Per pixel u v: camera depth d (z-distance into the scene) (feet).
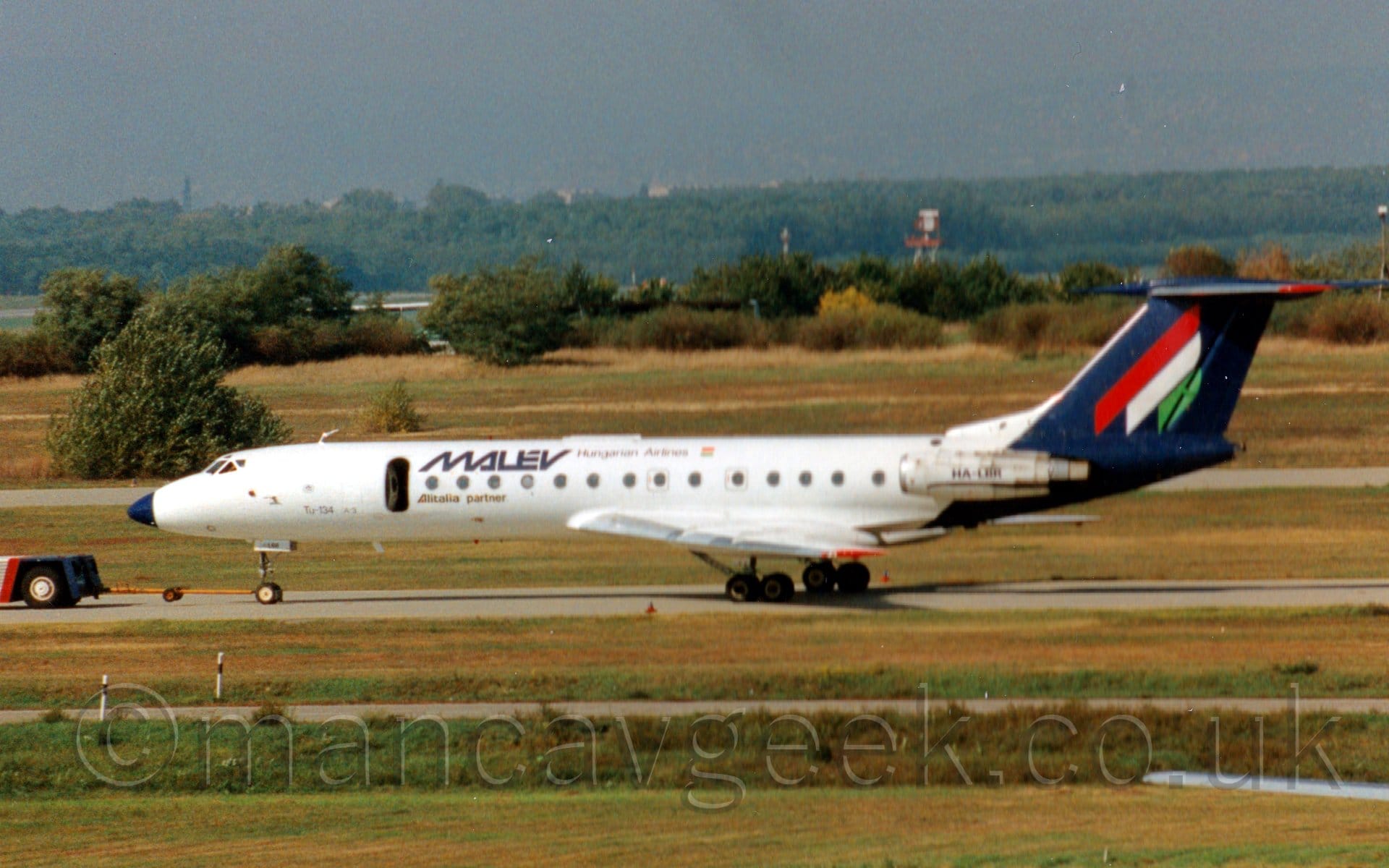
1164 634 333.21
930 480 388.57
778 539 380.99
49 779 253.24
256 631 367.45
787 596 389.39
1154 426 386.73
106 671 322.75
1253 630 335.88
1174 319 382.83
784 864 192.85
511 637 348.79
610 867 196.44
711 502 401.70
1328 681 286.87
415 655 333.01
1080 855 193.98
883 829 211.00
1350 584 397.80
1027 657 312.71
